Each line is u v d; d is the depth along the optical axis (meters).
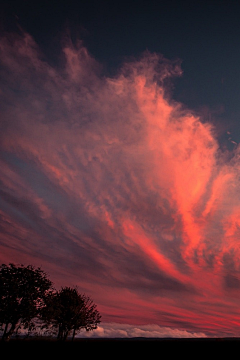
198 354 13.98
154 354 14.23
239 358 13.00
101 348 15.82
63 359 12.81
